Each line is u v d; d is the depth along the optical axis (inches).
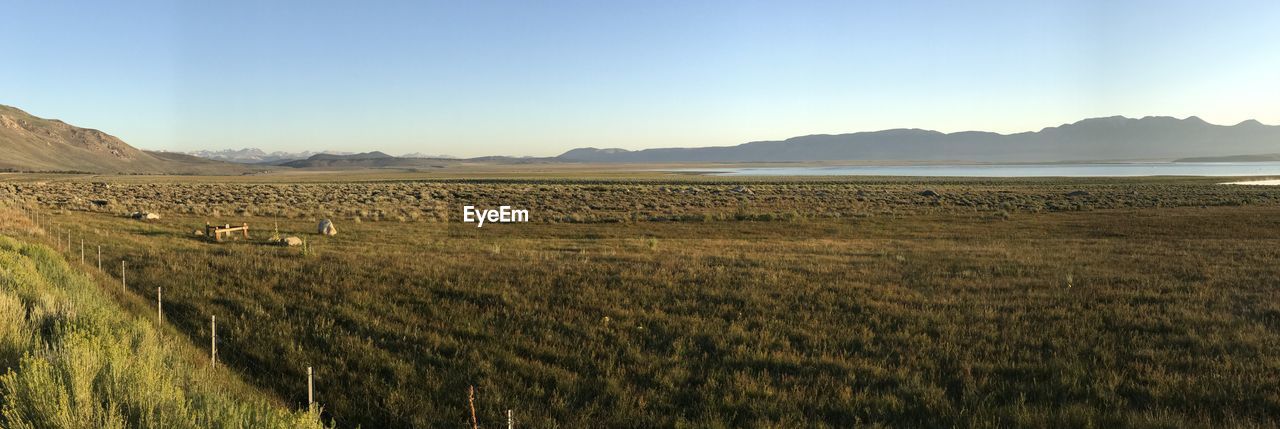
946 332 413.1
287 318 437.1
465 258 747.4
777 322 437.4
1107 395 299.1
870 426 267.6
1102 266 691.4
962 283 588.1
